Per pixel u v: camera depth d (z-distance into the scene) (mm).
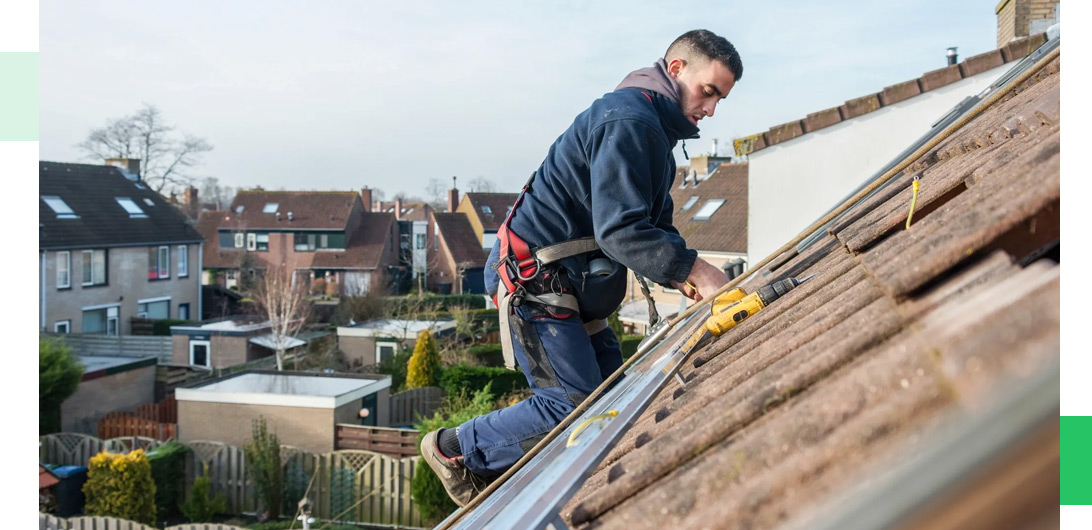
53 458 17656
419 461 13664
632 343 21938
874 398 727
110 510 14555
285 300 27109
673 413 1505
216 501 15766
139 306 32781
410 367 21328
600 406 1894
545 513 1127
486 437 2314
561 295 2301
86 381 20438
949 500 611
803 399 903
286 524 15078
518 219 2354
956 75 9203
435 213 48969
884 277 950
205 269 46844
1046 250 953
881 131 9789
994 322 672
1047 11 9906
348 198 47719
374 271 45438
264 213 47406
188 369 24578
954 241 870
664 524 825
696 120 2328
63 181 32250
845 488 655
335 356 28734
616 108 2166
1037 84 2967
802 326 1448
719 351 1907
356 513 15594
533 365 2303
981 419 625
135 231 32844
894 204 2143
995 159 1494
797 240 1801
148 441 17547
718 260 23797
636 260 2115
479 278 48750
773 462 776
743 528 694
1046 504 595
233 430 17078
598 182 2121
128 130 50625
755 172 10508
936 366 687
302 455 15867
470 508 1899
